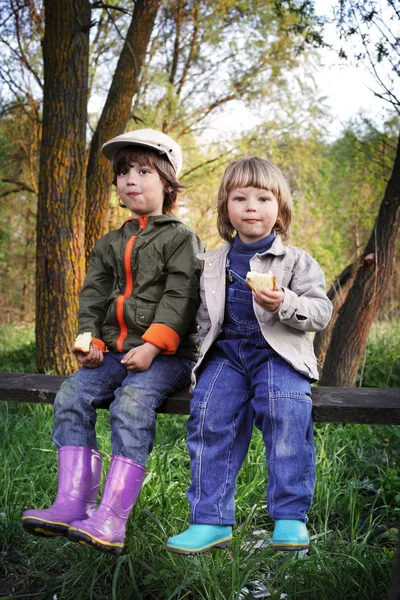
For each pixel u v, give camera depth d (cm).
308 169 1141
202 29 1048
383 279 508
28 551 283
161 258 268
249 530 286
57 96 559
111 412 241
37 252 568
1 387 272
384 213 509
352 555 259
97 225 621
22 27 871
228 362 248
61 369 559
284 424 223
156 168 277
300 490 218
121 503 223
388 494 332
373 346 697
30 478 335
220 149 1088
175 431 438
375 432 427
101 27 941
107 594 248
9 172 1127
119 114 620
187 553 214
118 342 266
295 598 237
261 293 225
